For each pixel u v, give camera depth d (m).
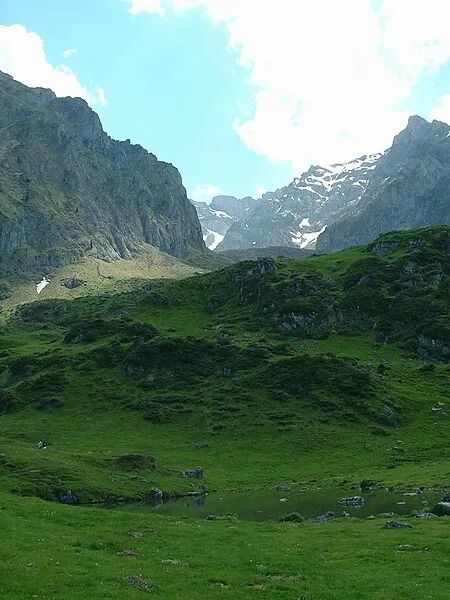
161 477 98.00
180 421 144.50
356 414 139.38
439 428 131.75
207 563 36.28
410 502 73.38
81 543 39.34
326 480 100.69
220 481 103.38
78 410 154.75
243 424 139.00
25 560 33.09
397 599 29.42
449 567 35.22
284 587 31.55
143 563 35.38
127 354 185.50
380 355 189.38
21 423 144.62
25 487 75.31
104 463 97.88
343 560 37.53
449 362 187.25
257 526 51.31
